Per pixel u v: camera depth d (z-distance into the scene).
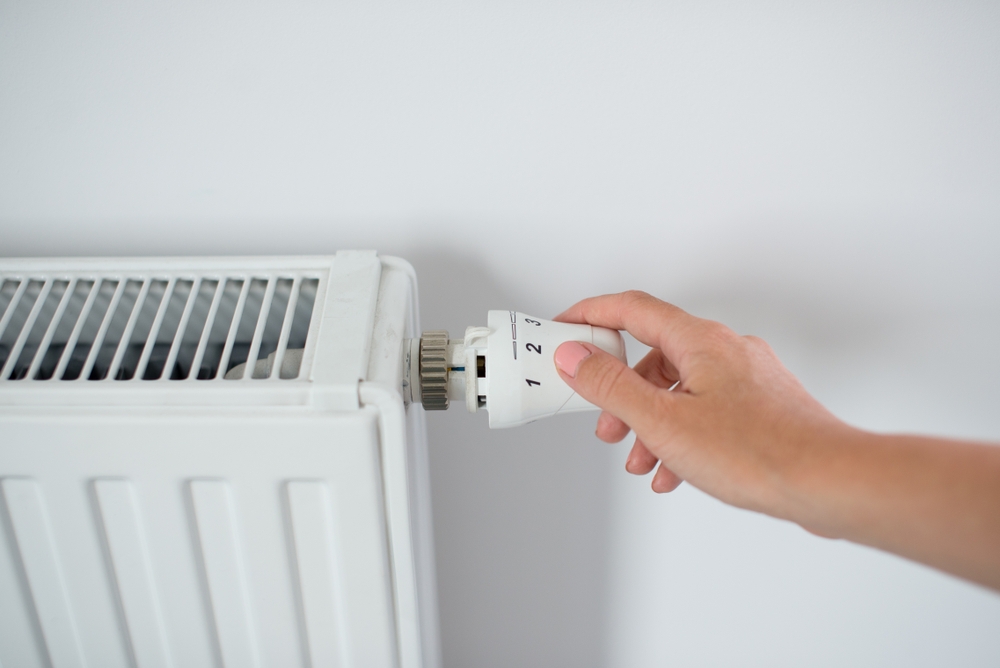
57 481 0.33
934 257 0.46
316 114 0.42
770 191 0.44
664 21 0.39
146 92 0.41
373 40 0.40
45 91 0.41
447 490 0.57
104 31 0.39
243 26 0.39
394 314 0.35
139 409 0.31
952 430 0.53
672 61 0.40
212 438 0.31
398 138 0.43
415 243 0.46
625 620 0.65
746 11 0.39
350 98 0.41
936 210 0.45
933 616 0.62
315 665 0.39
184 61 0.40
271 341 0.40
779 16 0.39
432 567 0.55
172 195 0.44
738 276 0.47
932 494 0.26
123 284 0.38
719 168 0.44
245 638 0.39
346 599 0.36
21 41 0.39
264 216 0.45
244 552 0.35
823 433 0.30
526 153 0.43
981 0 0.38
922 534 0.27
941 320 0.49
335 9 0.39
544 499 0.58
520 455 0.55
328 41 0.40
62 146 0.42
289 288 0.38
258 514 0.34
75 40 0.39
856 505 0.28
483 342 0.36
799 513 0.30
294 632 0.38
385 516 0.34
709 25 0.39
